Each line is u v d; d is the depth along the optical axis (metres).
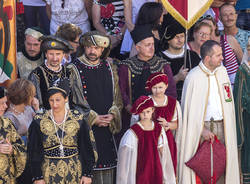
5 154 16.78
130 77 20.72
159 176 18.69
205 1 21.53
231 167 20.72
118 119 20.12
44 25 27.53
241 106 21.59
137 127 18.80
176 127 20.05
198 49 23.41
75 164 17.05
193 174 20.39
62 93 16.64
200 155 20.16
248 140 21.86
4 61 19.58
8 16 19.62
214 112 20.44
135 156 18.69
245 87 21.62
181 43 22.03
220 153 20.33
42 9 27.36
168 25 22.00
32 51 21.72
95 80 19.95
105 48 20.50
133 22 24.97
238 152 22.17
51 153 16.83
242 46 27.12
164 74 19.45
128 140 18.69
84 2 25.69
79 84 19.73
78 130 17.14
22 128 18.47
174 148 19.75
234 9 26.80
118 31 25.19
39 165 16.73
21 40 27.06
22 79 18.41
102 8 24.98
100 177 19.95
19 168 17.19
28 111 19.03
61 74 19.58
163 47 22.42
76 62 20.06
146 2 23.72
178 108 19.98
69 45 19.39
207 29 23.02
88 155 17.23
